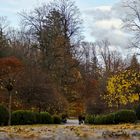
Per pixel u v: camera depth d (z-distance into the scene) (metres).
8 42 57.00
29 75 39.31
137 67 29.88
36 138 10.27
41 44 55.53
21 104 36.81
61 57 55.16
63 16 57.25
